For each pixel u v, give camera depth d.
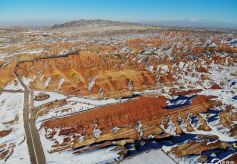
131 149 54.66
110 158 51.22
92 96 82.69
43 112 71.19
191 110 71.00
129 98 80.19
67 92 85.88
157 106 72.19
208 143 56.06
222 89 87.38
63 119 66.50
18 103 77.06
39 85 90.75
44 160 51.16
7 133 61.56
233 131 61.41
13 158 52.00
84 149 54.97
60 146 56.31
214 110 70.94
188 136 60.22
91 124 65.00
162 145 55.78
